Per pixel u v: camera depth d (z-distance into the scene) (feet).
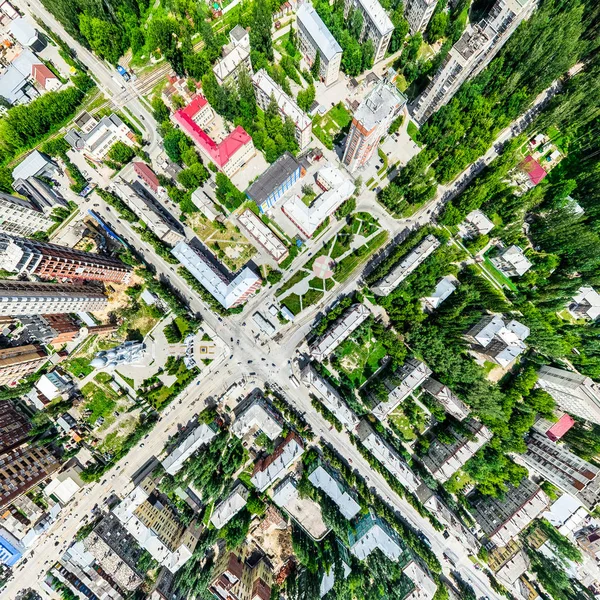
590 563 440.86
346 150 433.48
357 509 432.25
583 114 426.10
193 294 472.03
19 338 454.40
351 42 450.71
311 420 466.70
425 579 417.90
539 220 447.01
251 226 444.14
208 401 466.70
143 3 471.62
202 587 419.54
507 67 440.86
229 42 470.80
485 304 442.91
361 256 468.75
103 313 469.16
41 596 438.81
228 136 444.14
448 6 468.34
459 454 426.92
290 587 436.35
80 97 473.26
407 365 442.91
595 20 424.05
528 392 438.40
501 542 425.28
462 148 438.40
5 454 413.59
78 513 452.35
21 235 450.71
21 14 479.00
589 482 401.29
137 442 461.37
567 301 430.20
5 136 449.06
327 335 440.86
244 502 438.81
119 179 472.03
